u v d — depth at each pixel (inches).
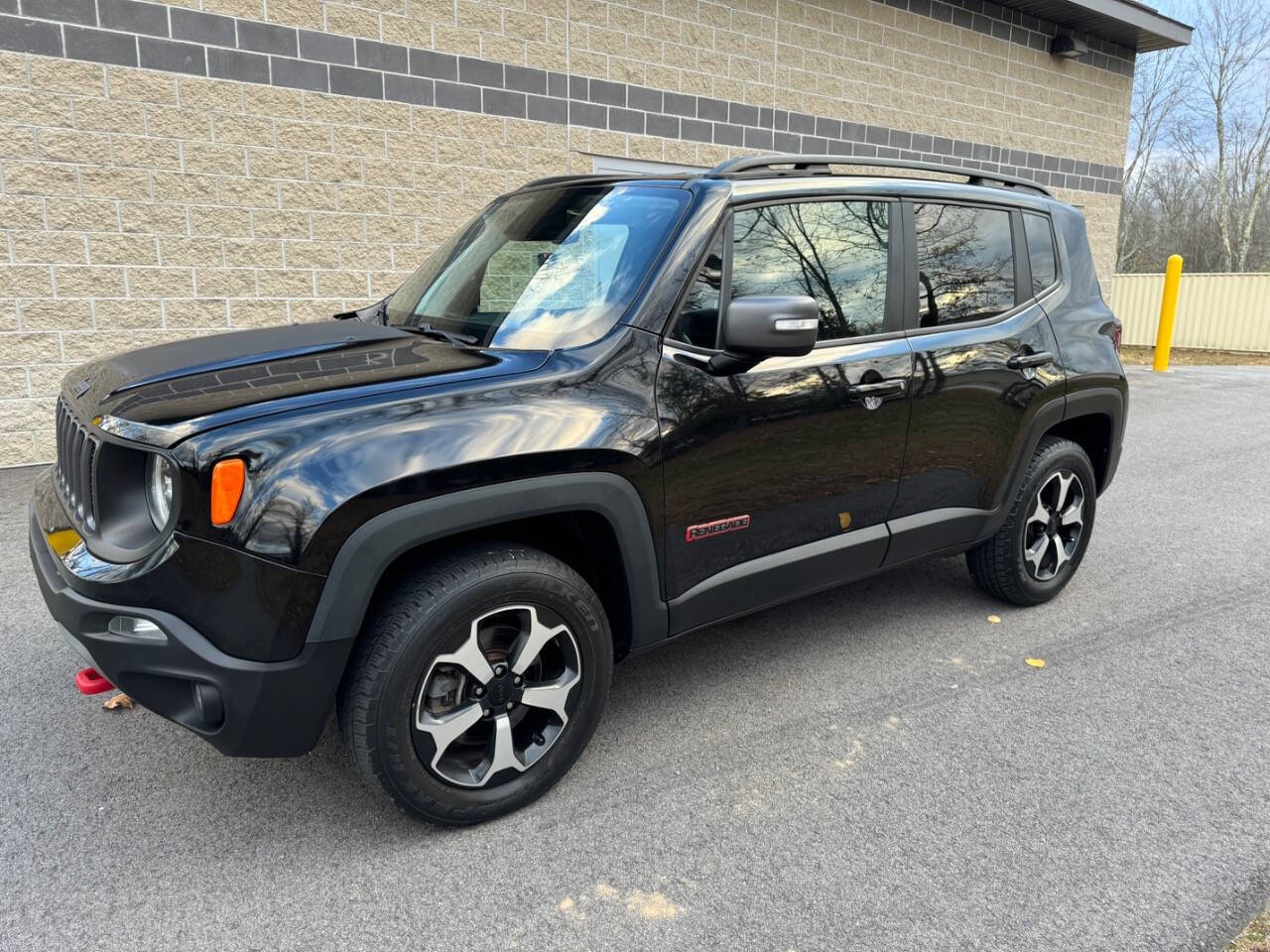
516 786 101.6
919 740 120.0
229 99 241.1
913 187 137.5
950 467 139.5
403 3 264.1
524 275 121.3
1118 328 168.1
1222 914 87.8
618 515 101.7
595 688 105.8
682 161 335.9
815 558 124.9
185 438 84.0
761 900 89.6
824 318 123.2
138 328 239.9
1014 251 151.9
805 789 108.5
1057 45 455.2
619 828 100.9
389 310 138.2
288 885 91.3
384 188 270.4
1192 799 107.3
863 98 386.6
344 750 116.3
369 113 263.4
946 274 139.7
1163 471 282.0
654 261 109.6
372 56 261.1
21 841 97.0
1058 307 157.0
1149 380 525.7
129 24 224.7
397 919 86.6
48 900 88.3
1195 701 131.4
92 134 225.1
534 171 299.4
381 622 90.7
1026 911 88.2
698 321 110.5
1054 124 473.7
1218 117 1362.0
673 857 96.1
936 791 108.3
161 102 232.1
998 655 146.2
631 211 118.9
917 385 130.9
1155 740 120.6
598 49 306.2
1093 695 133.0
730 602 117.5
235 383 96.2
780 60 356.2
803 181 123.9
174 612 84.4
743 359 109.9
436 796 95.6
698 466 108.7
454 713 95.6
